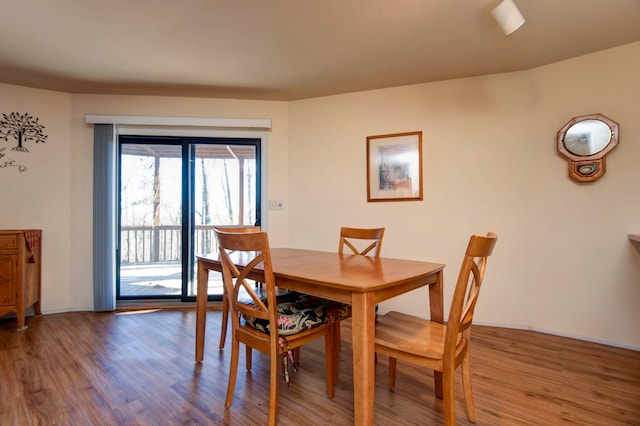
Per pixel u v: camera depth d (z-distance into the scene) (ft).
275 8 6.21
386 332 4.97
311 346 7.80
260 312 4.84
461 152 9.43
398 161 10.11
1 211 9.62
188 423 4.78
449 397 4.12
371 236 7.11
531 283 8.68
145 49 7.78
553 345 7.69
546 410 5.08
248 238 4.76
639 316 7.50
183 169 11.22
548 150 8.50
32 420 4.80
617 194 7.72
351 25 6.78
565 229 8.30
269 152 11.42
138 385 5.82
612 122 7.69
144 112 10.80
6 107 9.71
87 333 8.38
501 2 5.92
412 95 10.00
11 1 5.95
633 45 7.50
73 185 10.45
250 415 4.99
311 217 11.22
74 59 8.25
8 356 6.97
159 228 11.32
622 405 5.22
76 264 10.43
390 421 4.85
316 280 4.40
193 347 7.55
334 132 10.95
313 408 5.19
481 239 4.03
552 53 7.95
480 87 9.25
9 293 8.59
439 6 6.14
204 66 8.68
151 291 11.30
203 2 6.03
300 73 9.16
